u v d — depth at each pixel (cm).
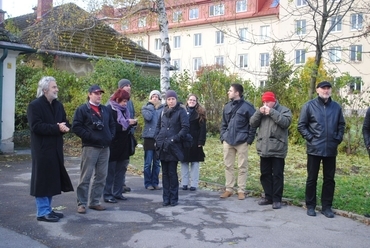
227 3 1830
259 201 734
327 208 660
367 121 642
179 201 744
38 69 1731
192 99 837
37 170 578
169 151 695
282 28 3394
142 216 641
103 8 1524
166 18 1395
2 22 1552
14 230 561
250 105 757
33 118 564
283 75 1310
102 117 647
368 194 773
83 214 645
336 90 1349
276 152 689
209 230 576
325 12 1023
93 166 645
